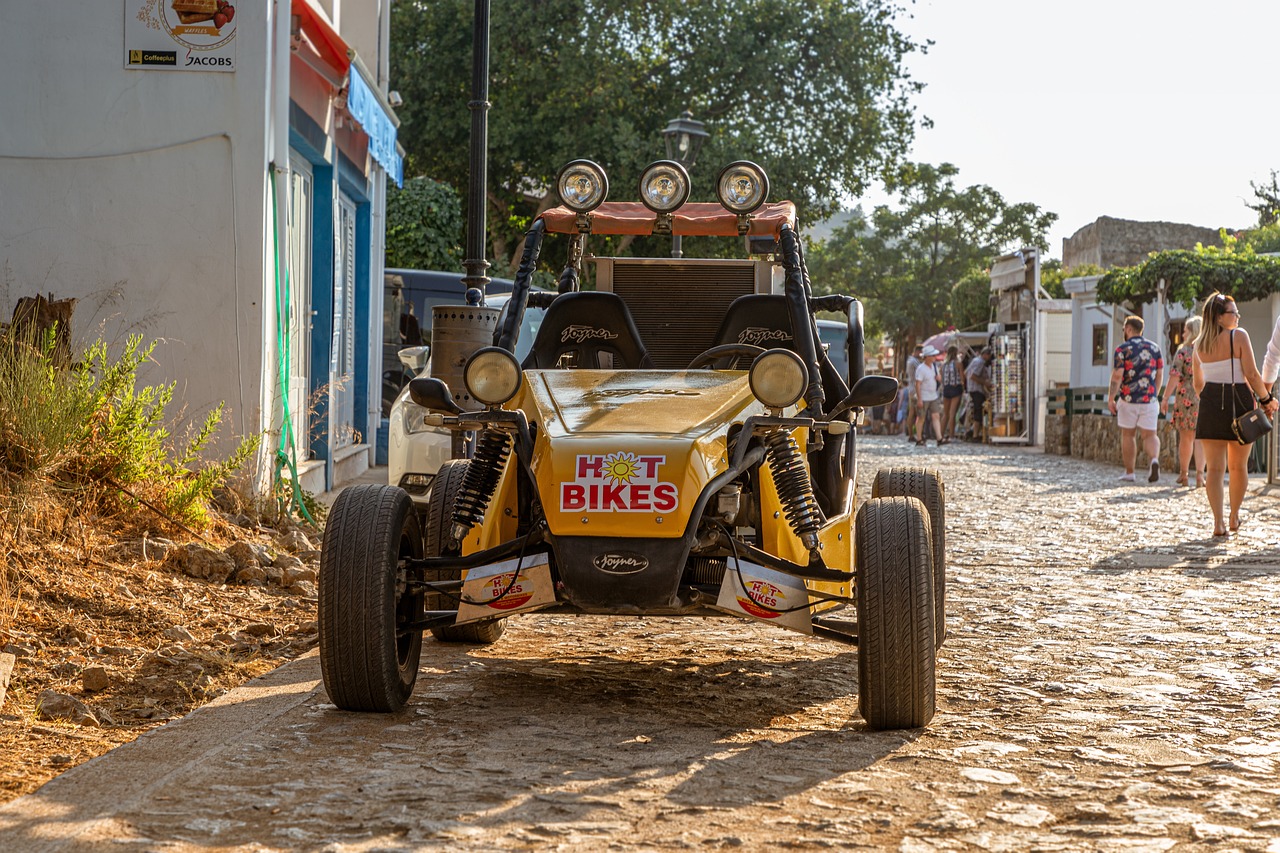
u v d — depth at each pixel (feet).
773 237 24.86
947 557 33.58
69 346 30.25
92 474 26.63
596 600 16.02
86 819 12.72
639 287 24.27
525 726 16.87
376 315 55.11
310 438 43.34
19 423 24.71
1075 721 17.26
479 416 17.35
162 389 31.30
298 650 21.26
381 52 59.36
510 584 16.80
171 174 32.83
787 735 16.55
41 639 20.39
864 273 244.42
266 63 32.78
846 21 100.73
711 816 13.19
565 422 17.35
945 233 242.58
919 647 16.12
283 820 12.86
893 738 16.28
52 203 32.83
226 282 32.81
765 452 17.74
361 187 50.96
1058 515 44.39
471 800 13.58
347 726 16.61
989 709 17.93
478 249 32.60
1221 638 23.13
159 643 20.97
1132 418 60.39
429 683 19.31
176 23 32.65
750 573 16.66
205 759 14.92
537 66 97.09
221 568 25.16
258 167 32.86
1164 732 16.74
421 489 31.50
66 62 32.68
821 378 20.70
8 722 16.63
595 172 23.80
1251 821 13.20
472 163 32.55
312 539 30.60
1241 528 40.45
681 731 16.72
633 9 98.07
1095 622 24.72
